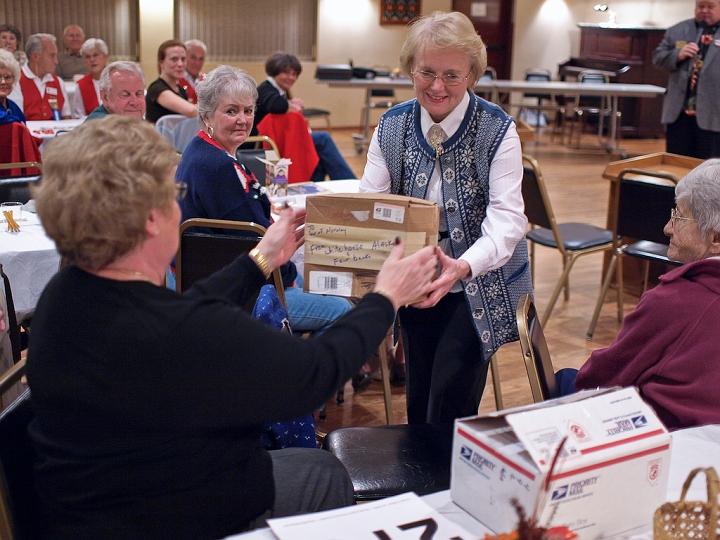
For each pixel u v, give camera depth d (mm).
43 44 6008
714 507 973
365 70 8938
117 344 1046
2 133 4363
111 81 3654
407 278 1277
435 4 11094
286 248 1509
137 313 1058
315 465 1479
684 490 1048
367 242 1510
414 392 2162
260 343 1070
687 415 1510
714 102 5453
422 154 1896
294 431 1772
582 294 4367
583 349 3625
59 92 6160
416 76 1798
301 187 3697
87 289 1079
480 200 1911
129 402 1053
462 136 1859
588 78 9539
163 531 1137
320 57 10688
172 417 1064
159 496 1123
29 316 2676
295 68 4867
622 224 3619
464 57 1758
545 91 8555
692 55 5477
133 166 1048
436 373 2012
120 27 9484
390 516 1091
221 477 1158
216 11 9961
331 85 8508
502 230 1818
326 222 1525
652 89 8617
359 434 1846
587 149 9453
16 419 1252
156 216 1084
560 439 1021
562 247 3721
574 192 7000
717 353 1501
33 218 3027
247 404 1067
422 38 1765
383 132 1967
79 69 8109
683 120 5672
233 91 2479
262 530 1078
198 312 1067
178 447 1107
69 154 1049
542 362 1650
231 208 2414
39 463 1152
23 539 1237
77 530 1120
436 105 1813
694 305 1515
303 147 4824
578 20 11695
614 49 10555
